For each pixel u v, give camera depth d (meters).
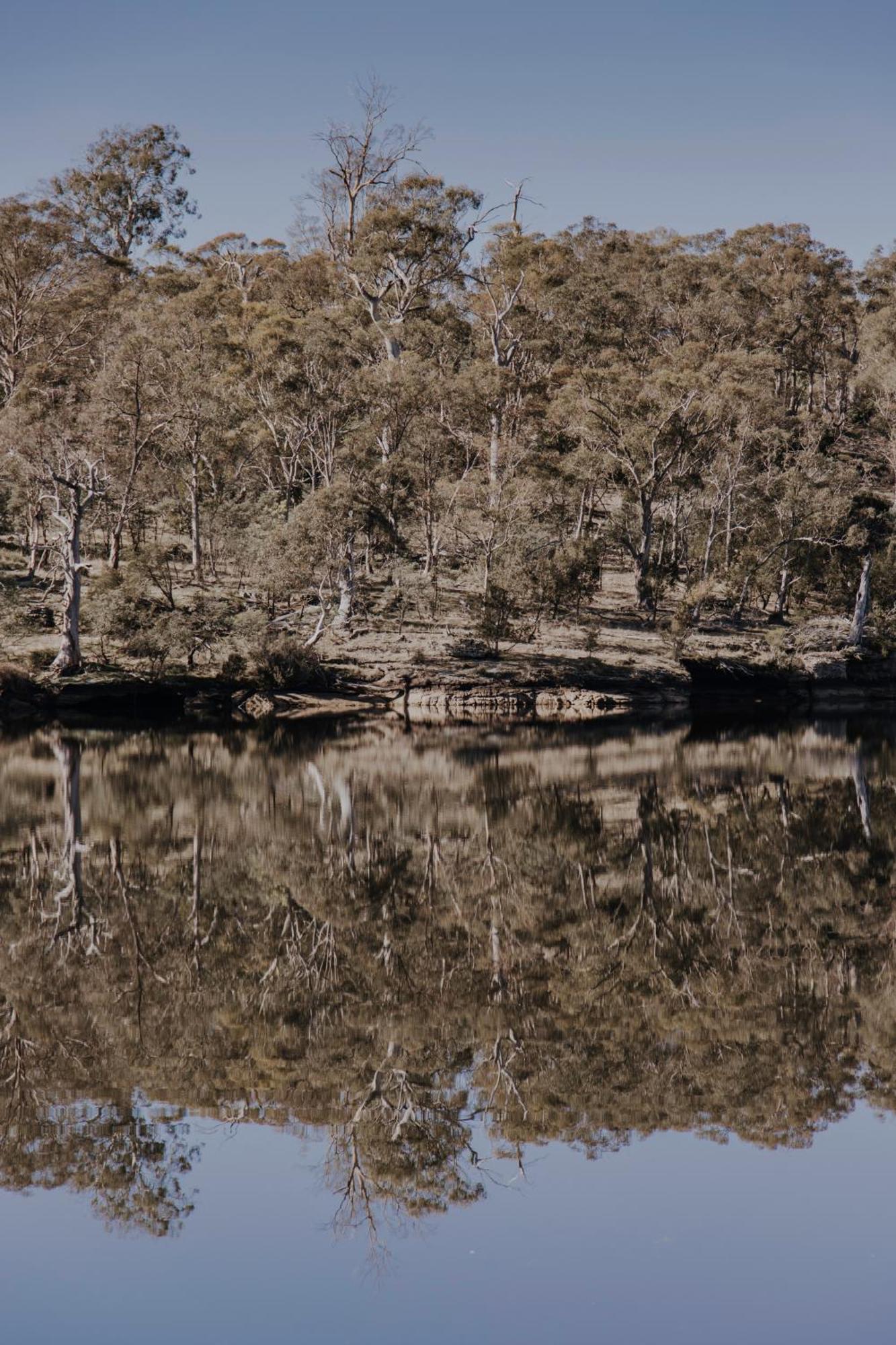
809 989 16.38
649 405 69.44
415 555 75.25
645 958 17.80
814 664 64.06
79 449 55.12
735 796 32.66
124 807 30.31
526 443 72.62
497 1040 14.42
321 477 73.38
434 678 56.91
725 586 73.44
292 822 28.42
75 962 17.28
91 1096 12.73
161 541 73.75
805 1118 12.20
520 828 27.97
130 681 52.62
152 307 69.44
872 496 76.00
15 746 43.00
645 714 58.66
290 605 63.91
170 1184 10.95
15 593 56.34
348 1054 13.92
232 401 66.12
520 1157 11.41
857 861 24.44
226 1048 14.09
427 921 19.81
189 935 18.78
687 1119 12.23
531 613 66.50
